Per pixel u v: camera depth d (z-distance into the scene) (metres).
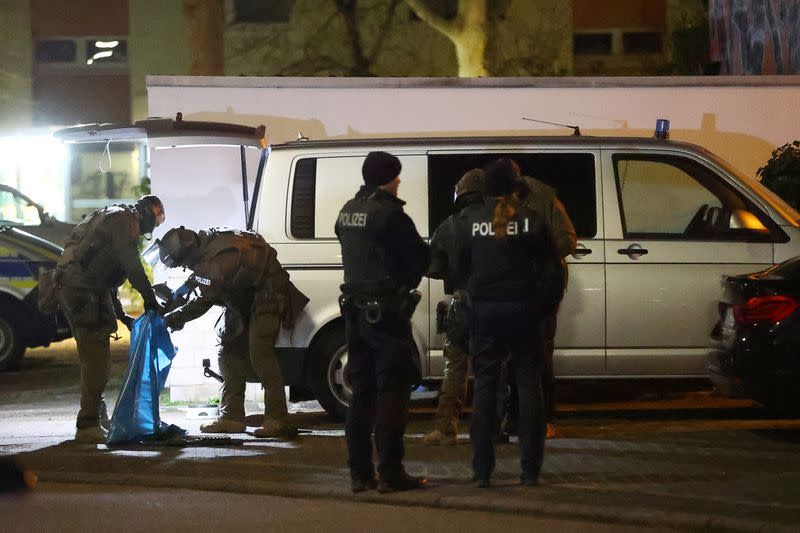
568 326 36.50
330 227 37.28
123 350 60.12
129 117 96.88
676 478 28.20
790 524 23.17
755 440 33.28
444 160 37.44
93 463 31.20
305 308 36.78
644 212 37.19
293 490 27.61
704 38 79.50
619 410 39.75
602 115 46.78
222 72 73.38
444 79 46.50
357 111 46.38
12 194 68.50
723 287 34.91
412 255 26.69
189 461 31.14
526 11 95.69
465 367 33.09
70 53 97.12
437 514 25.42
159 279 41.41
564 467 29.64
